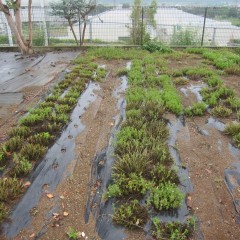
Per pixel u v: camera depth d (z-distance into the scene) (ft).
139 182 10.05
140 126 13.62
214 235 8.43
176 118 15.20
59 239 8.35
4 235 8.53
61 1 34.63
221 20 34.81
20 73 24.23
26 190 10.23
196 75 21.81
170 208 9.23
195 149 12.56
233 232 8.54
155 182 10.30
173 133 13.80
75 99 17.40
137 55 28.40
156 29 34.78
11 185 10.17
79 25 33.58
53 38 35.91
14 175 10.87
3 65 27.12
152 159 11.53
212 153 12.28
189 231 8.44
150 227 8.64
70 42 36.24
